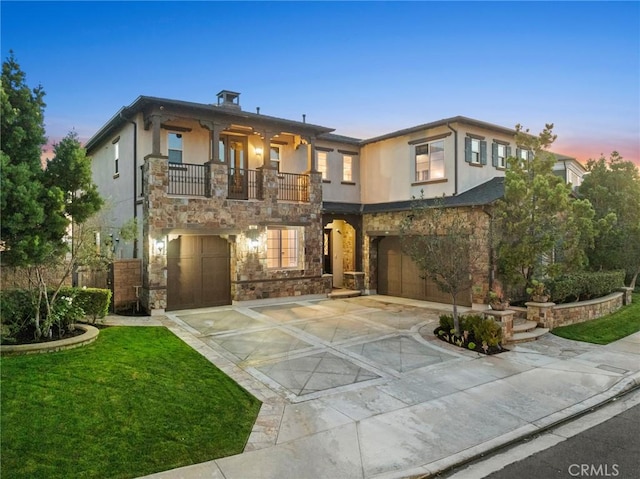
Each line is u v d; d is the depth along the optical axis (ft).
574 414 19.07
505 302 33.65
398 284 53.06
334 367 25.05
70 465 13.37
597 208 52.70
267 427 16.81
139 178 44.27
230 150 50.49
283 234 50.29
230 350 28.17
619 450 15.81
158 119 40.88
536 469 14.34
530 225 35.37
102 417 16.93
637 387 23.40
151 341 29.35
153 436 15.57
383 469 13.82
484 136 53.16
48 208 26.04
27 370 22.00
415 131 53.62
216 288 45.27
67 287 33.50
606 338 33.09
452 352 28.66
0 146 24.77
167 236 41.01
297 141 54.54
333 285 59.82
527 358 27.71
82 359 24.30
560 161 66.03
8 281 31.27
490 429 17.19
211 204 43.68
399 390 21.47
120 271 40.73
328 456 14.58
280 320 38.09
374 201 60.54
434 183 51.85
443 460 14.55
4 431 15.38
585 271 47.21
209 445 15.07
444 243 31.27
